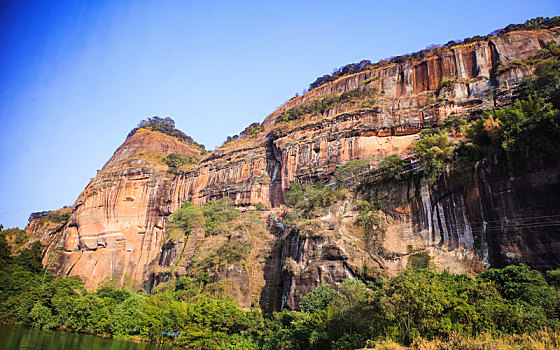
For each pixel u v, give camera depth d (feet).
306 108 360.28
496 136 160.66
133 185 427.74
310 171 290.76
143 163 454.81
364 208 195.93
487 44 288.30
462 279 131.23
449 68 296.71
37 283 244.63
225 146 452.35
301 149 311.27
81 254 418.92
